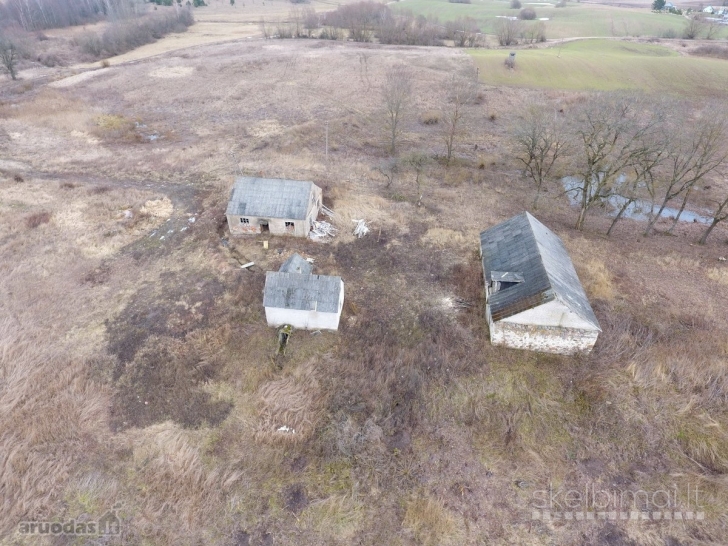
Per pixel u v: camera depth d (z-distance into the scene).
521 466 24.66
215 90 77.81
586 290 34.81
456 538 21.81
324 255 39.25
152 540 21.52
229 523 22.19
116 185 50.69
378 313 33.38
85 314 33.12
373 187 50.66
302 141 61.06
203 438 25.67
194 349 30.30
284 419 26.31
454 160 57.34
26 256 38.78
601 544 21.77
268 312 31.02
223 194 47.78
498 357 29.95
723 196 50.34
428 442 25.66
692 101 68.12
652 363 28.98
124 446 25.17
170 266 37.88
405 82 68.81
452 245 40.53
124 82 81.06
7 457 24.11
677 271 37.84
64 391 27.50
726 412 26.73
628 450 25.31
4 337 30.81
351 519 22.42
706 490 23.50
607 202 47.62
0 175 51.28
